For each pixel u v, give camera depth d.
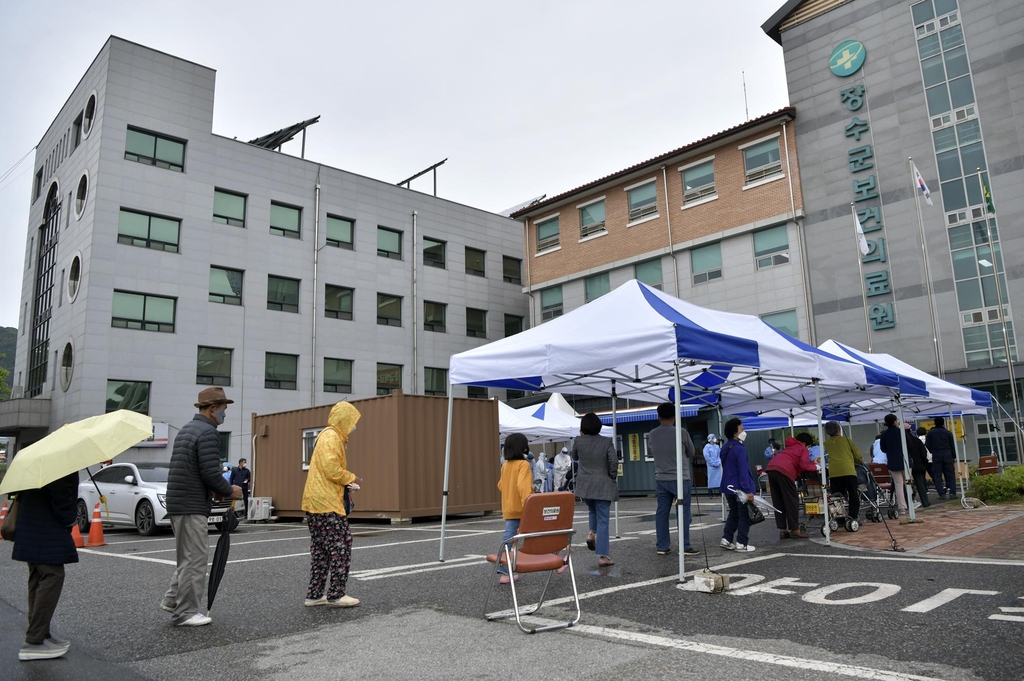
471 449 17.84
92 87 28.70
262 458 20.06
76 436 5.05
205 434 5.83
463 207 39.19
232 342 29.42
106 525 17.45
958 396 14.22
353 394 33.09
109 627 5.79
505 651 4.68
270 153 31.89
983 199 21.84
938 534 9.84
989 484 14.62
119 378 26.36
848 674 3.93
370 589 7.14
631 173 30.70
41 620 4.86
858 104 24.66
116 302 26.75
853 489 10.89
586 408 31.38
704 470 25.44
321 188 33.34
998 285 21.34
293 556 10.27
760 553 8.74
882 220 23.72
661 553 8.88
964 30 22.89
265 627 5.62
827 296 24.62
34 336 31.73
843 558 8.04
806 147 25.77
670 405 9.12
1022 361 20.69
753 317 10.40
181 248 28.62
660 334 7.24
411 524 16.30
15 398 29.64
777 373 9.80
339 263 33.47
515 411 21.08
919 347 22.50
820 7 26.11
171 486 5.79
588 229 32.81
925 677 3.84
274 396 30.33
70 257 28.31
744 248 27.06
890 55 24.28
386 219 35.62
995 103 22.06
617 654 4.51
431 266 37.28
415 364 35.34
